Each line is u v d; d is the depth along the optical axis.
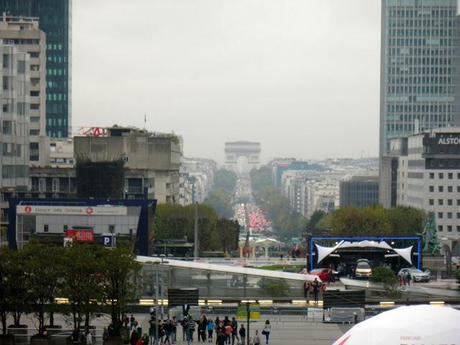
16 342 154.00
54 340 151.62
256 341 146.88
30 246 154.75
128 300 156.88
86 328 152.75
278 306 193.75
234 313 187.50
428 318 71.00
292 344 155.38
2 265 149.62
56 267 149.12
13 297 150.00
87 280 150.25
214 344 153.62
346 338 72.38
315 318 182.88
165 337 154.50
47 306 158.38
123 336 153.88
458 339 69.94
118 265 152.25
